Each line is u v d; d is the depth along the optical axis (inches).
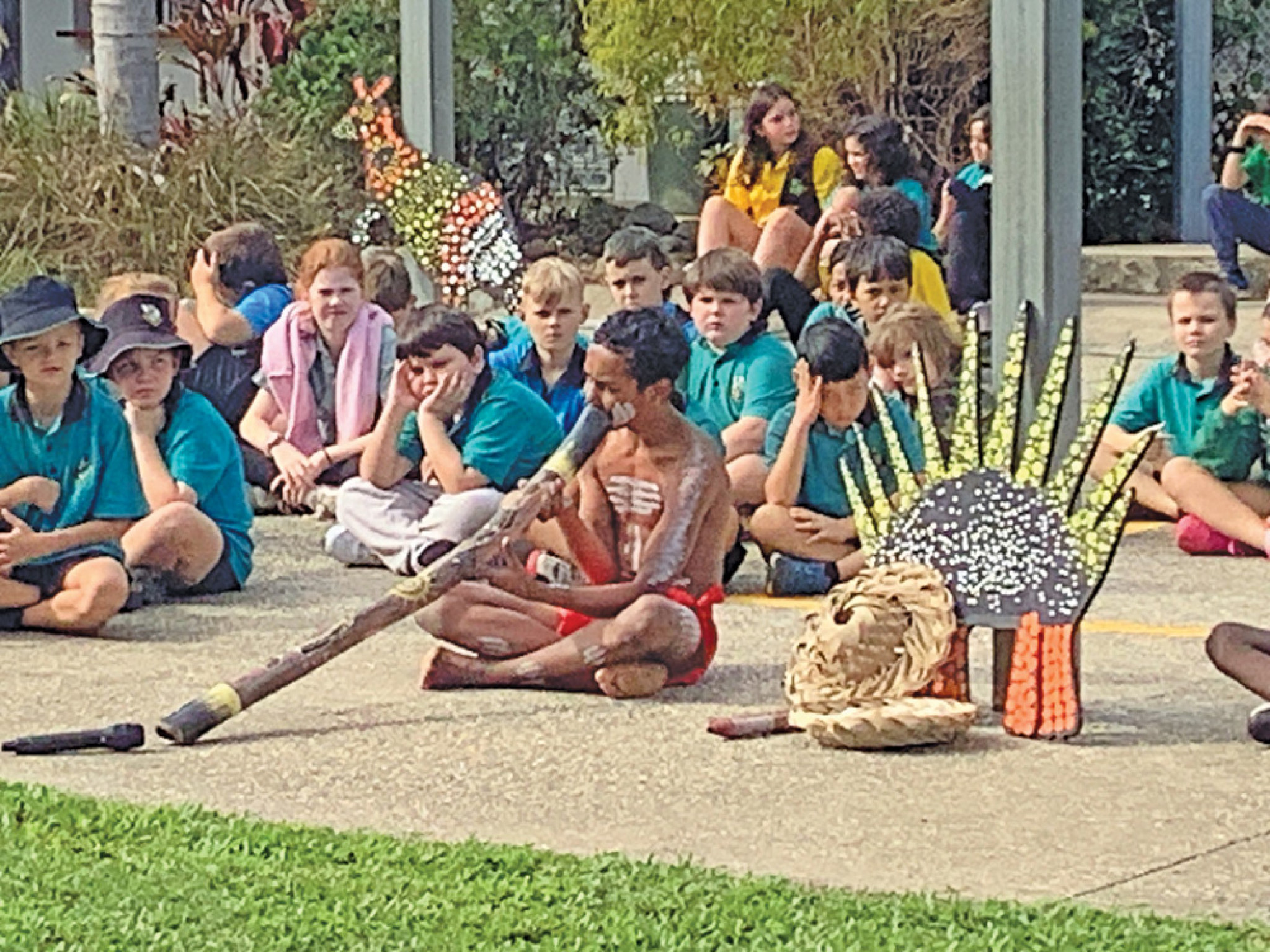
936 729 238.7
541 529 291.0
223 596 331.0
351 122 477.4
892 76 700.0
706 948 177.8
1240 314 585.0
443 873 197.5
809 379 322.7
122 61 578.2
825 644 244.7
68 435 302.2
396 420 348.5
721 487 267.4
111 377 323.6
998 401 253.3
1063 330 248.4
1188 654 287.4
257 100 682.8
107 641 300.2
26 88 817.5
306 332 394.3
